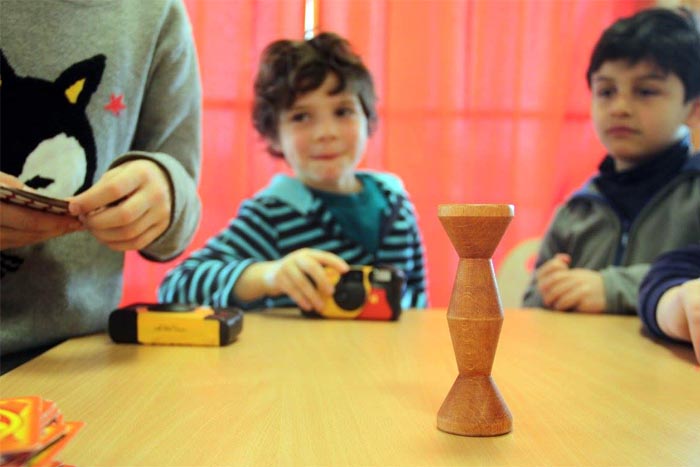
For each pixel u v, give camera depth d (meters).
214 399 0.42
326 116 1.25
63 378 0.48
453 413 0.36
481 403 0.36
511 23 1.67
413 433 0.36
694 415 0.39
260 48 1.62
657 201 1.14
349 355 0.57
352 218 1.29
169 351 0.59
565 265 1.05
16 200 0.53
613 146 1.18
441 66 1.66
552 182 1.69
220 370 0.51
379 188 1.37
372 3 1.63
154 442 0.34
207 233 1.64
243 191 1.64
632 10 1.69
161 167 0.68
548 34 1.68
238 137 1.63
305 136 1.26
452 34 1.66
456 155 1.68
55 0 0.73
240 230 1.27
